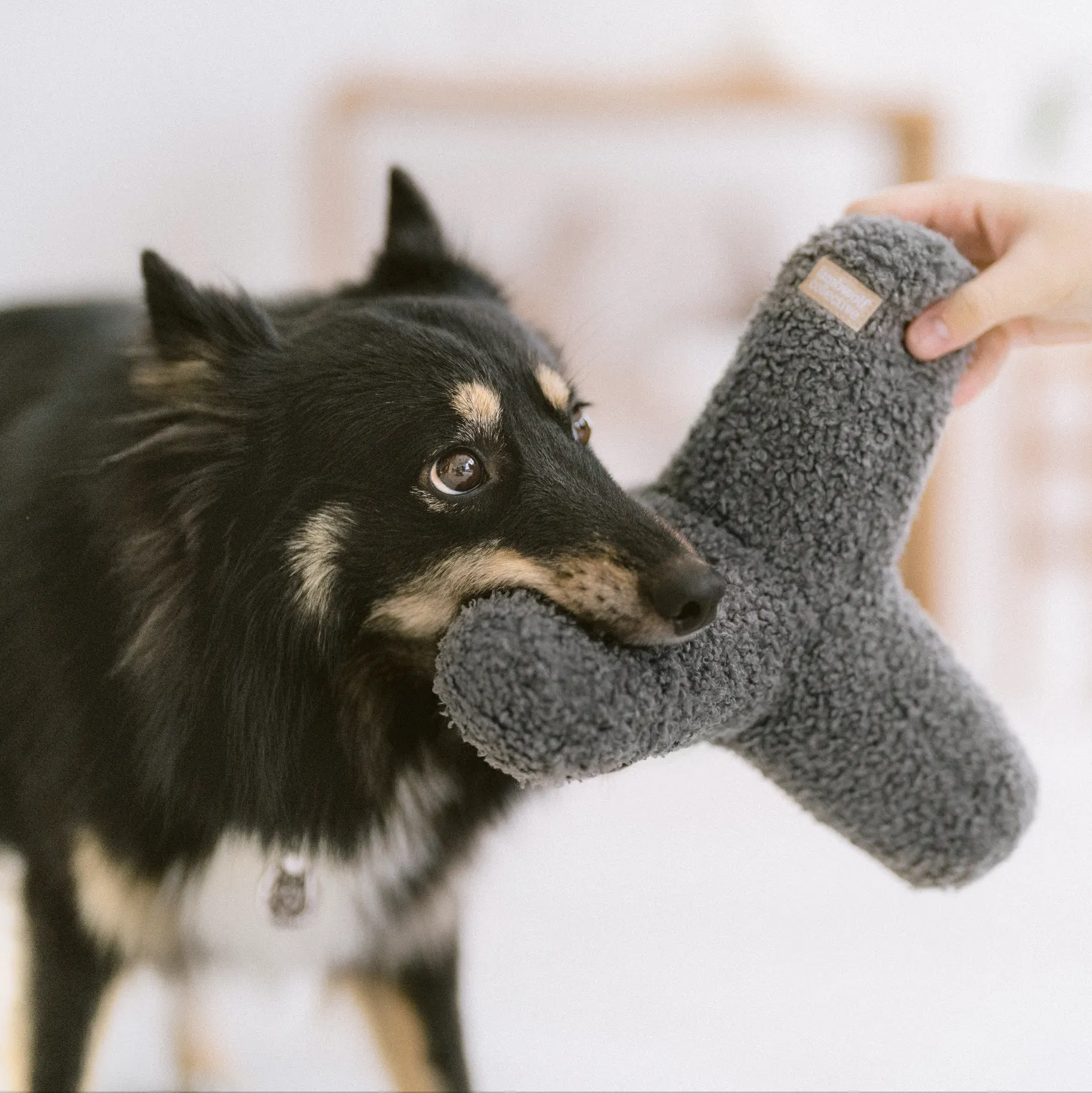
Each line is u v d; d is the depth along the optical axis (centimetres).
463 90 308
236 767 120
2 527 125
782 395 108
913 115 319
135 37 309
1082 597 336
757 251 323
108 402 127
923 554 333
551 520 109
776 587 105
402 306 128
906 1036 174
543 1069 163
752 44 322
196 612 117
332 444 114
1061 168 340
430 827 134
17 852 128
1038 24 332
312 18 315
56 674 121
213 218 321
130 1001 176
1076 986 188
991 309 110
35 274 316
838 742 105
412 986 140
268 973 136
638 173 317
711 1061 166
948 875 106
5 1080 132
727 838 244
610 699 89
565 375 132
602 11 320
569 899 216
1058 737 296
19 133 308
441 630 114
